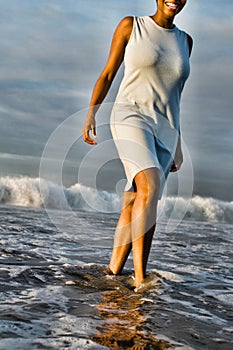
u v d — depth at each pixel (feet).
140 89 10.19
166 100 10.34
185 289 10.37
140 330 7.07
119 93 10.42
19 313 7.52
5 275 10.35
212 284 11.23
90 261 12.91
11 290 9.09
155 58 10.02
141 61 10.03
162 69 10.13
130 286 10.30
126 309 8.28
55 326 6.98
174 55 10.22
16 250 13.75
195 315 8.29
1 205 34.14
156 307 8.59
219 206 44.73
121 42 10.32
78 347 6.14
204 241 20.67
